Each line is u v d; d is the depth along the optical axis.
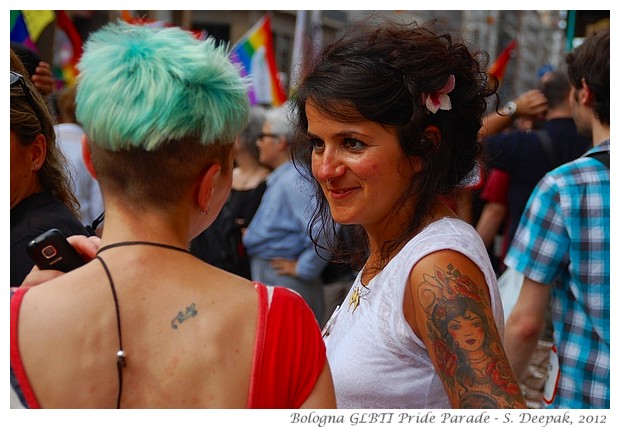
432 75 1.51
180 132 1.18
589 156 2.27
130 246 1.22
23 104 1.90
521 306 2.30
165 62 1.17
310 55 1.81
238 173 4.28
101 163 1.23
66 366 1.17
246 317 1.21
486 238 4.23
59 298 1.19
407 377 1.48
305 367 1.23
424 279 1.43
